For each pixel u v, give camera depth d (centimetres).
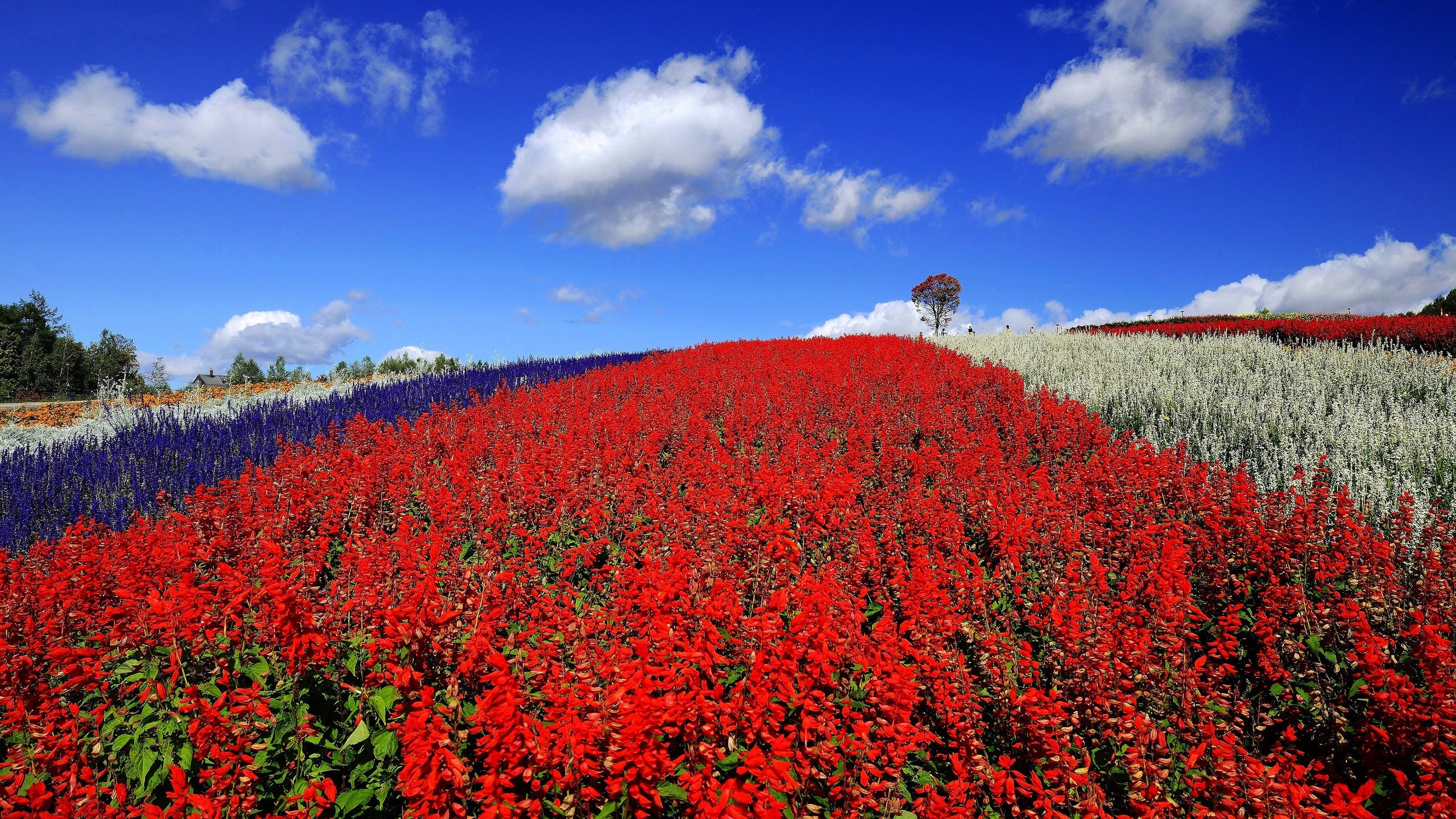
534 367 2103
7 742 414
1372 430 1014
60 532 775
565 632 442
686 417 1204
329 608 457
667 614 443
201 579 530
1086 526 667
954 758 406
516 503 692
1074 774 393
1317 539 580
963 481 792
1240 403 1223
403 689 389
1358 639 480
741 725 378
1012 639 517
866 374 1698
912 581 507
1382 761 421
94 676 432
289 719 402
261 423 1246
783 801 367
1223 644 482
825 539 678
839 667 438
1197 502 708
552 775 366
